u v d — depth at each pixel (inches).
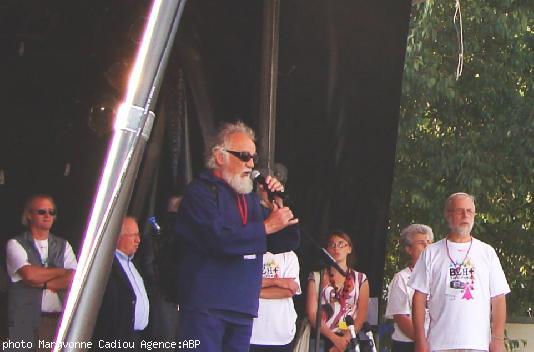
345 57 260.7
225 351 189.8
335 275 259.0
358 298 257.8
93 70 237.1
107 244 118.7
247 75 257.8
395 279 280.4
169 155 254.4
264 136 255.1
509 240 461.4
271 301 242.1
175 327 222.1
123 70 235.1
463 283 238.5
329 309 255.0
